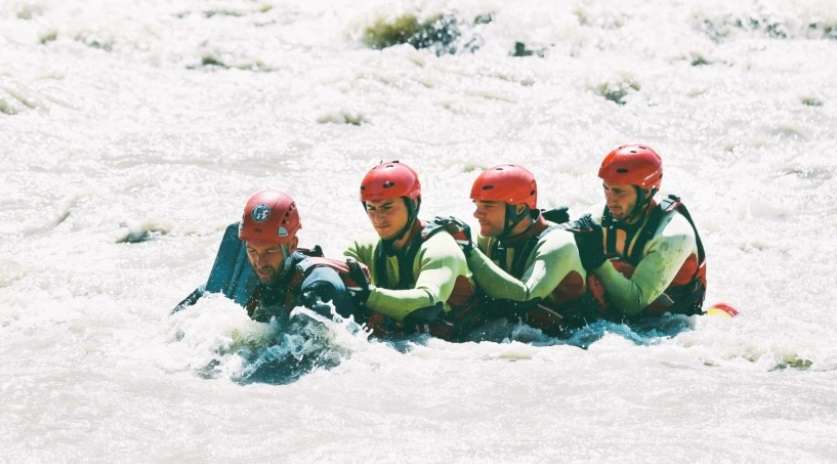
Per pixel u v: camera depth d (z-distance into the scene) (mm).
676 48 71375
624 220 30141
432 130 55625
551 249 28797
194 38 68750
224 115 56594
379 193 27359
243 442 20906
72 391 23422
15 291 32031
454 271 27766
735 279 35438
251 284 27609
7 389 23469
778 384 24609
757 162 52188
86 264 35438
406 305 26688
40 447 20578
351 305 26406
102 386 23828
